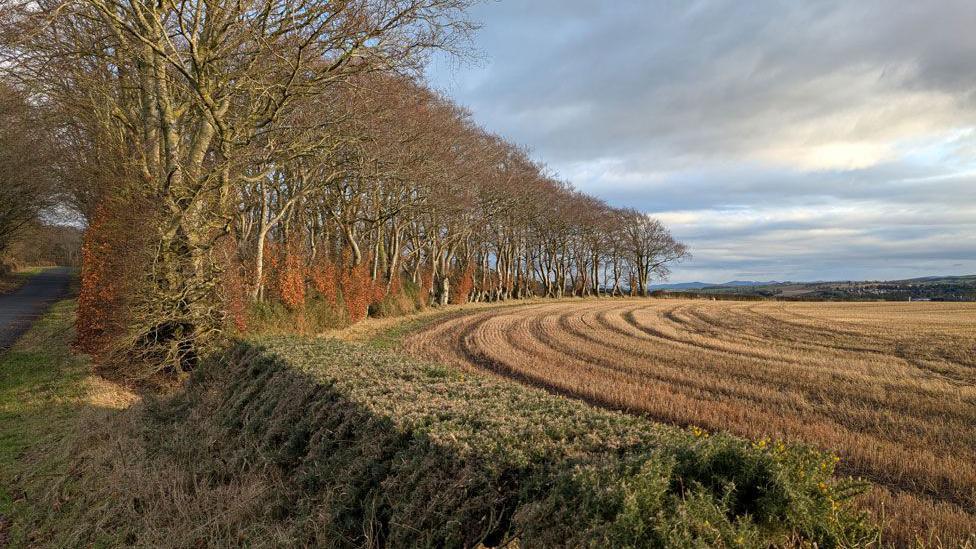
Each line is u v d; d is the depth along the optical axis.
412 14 12.81
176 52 11.44
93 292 14.07
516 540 3.92
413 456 4.67
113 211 13.67
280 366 8.48
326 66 13.95
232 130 13.38
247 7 11.98
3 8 9.78
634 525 3.14
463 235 41.28
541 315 35.97
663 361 16.39
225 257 14.23
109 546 5.27
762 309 46.25
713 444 4.16
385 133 21.06
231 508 5.54
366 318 28.41
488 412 5.37
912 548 4.96
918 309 44.53
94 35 12.50
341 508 4.94
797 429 8.89
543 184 46.88
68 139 20.06
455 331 25.64
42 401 10.23
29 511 5.98
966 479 6.67
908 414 9.94
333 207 29.80
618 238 73.06
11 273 47.59
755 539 3.54
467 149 32.19
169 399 10.47
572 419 5.17
